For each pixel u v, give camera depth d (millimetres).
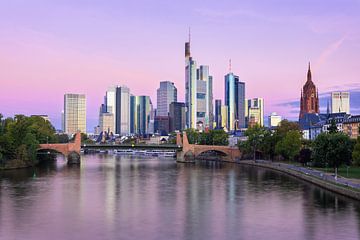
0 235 91688
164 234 92500
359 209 114875
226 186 164625
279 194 142625
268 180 184625
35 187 159750
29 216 109000
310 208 117500
